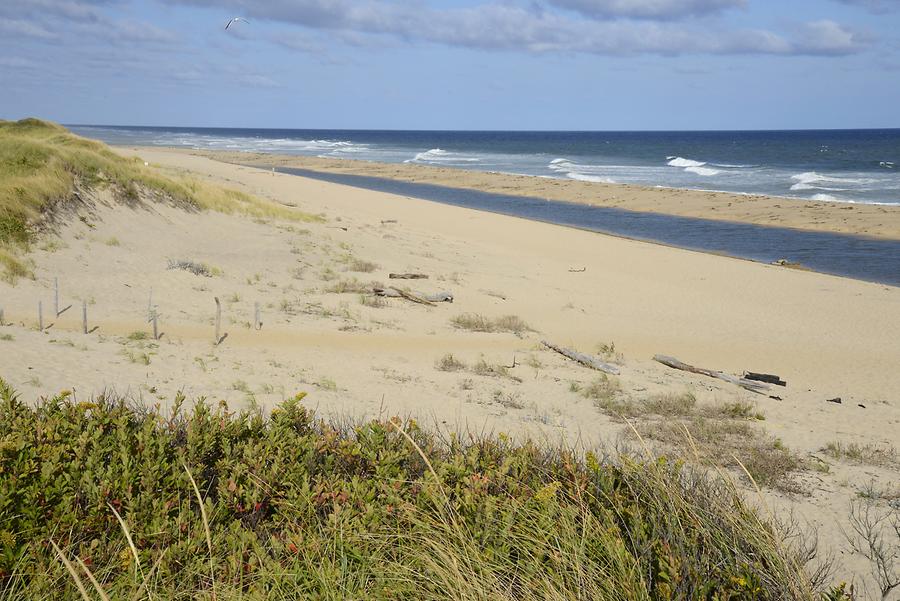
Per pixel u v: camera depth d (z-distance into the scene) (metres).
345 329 18.77
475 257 32.75
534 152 143.50
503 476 4.56
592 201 61.69
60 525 3.98
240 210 32.50
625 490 4.32
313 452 4.92
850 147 152.38
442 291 24.66
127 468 4.29
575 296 26.28
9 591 3.52
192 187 32.78
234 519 4.25
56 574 3.55
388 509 4.11
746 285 29.47
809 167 96.44
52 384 11.11
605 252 36.31
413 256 31.08
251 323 18.39
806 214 51.41
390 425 5.32
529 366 16.50
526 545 3.78
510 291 26.28
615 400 13.61
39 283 19.33
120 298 19.48
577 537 3.74
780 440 11.20
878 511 8.34
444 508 4.05
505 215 51.62
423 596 3.53
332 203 48.12
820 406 14.84
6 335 14.01
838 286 29.67
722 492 4.24
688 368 17.75
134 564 3.54
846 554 6.98
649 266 33.03
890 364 19.36
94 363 12.91
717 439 11.07
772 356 19.86
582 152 143.62
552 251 36.22
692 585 3.32
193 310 19.19
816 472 9.84
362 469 4.88
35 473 4.29
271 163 100.44
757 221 49.72
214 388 12.11
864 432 12.73
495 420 11.35
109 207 26.38
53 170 25.31
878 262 36.19
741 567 3.46
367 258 29.39
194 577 3.72
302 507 4.23
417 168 96.00
